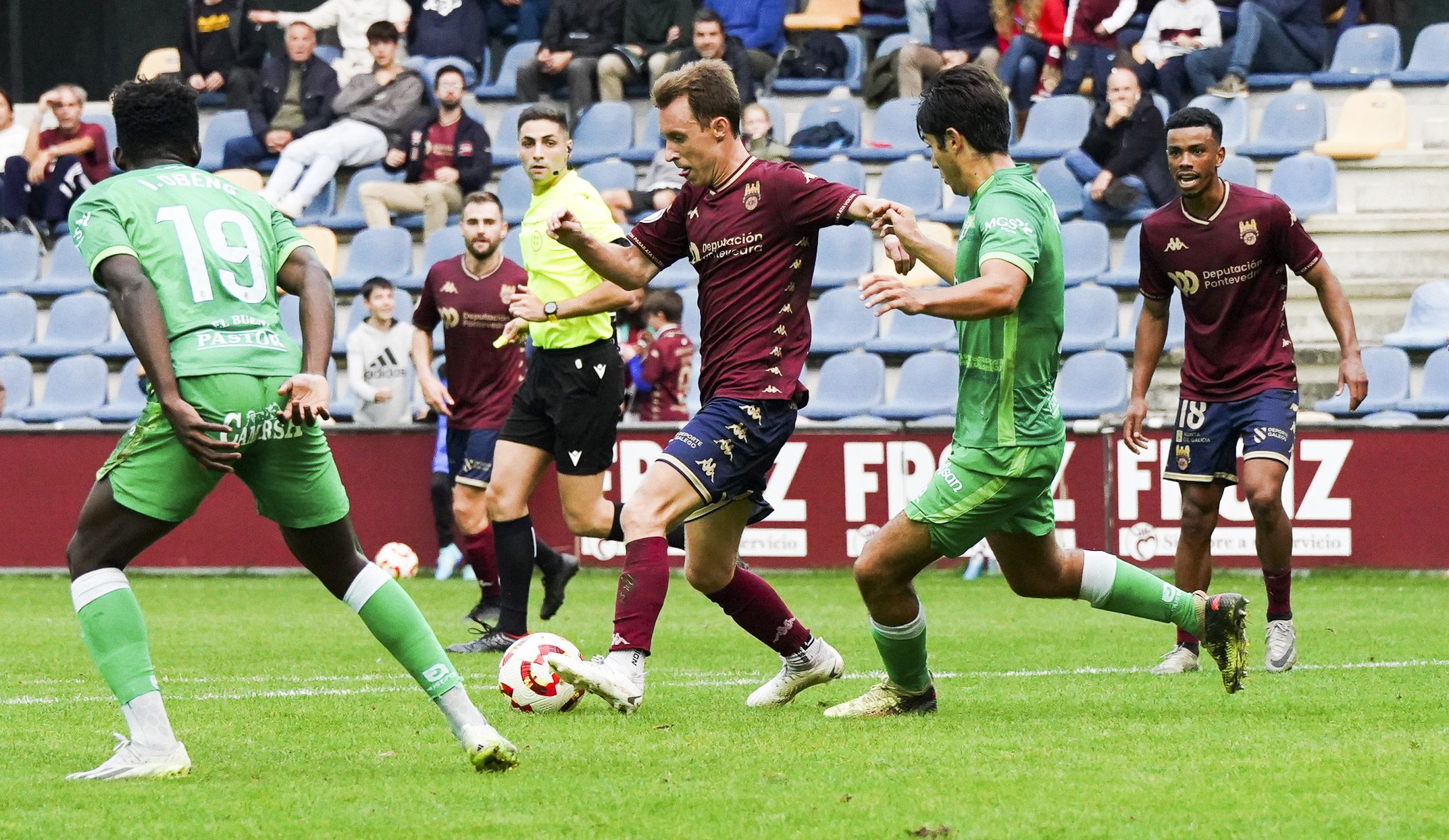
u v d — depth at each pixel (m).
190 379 14.38
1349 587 38.06
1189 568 24.81
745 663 25.53
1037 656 26.27
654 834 12.69
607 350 26.73
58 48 68.69
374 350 46.97
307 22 65.38
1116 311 50.25
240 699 21.28
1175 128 23.50
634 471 42.41
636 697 18.83
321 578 15.50
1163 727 17.89
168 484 14.77
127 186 14.91
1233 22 58.38
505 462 27.25
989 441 18.02
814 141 57.91
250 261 15.05
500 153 61.53
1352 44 58.94
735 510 19.64
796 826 12.92
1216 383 24.16
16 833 12.80
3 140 63.88
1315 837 12.43
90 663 26.28
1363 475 40.03
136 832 12.83
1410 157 55.03
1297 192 54.53
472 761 15.30
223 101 66.88
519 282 31.23
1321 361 49.59
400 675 24.31
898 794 14.12
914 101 58.72
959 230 55.69
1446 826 12.76
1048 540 19.00
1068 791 14.19
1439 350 47.75
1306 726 17.94
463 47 65.38
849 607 34.88
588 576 43.62
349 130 59.28
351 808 13.70
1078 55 58.41
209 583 42.81
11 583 43.12
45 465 45.31
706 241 19.09
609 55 60.69
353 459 44.25
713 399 19.20
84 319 57.62
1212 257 23.72
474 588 40.50
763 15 61.06
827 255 54.97
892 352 51.59
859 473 42.12
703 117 18.86
